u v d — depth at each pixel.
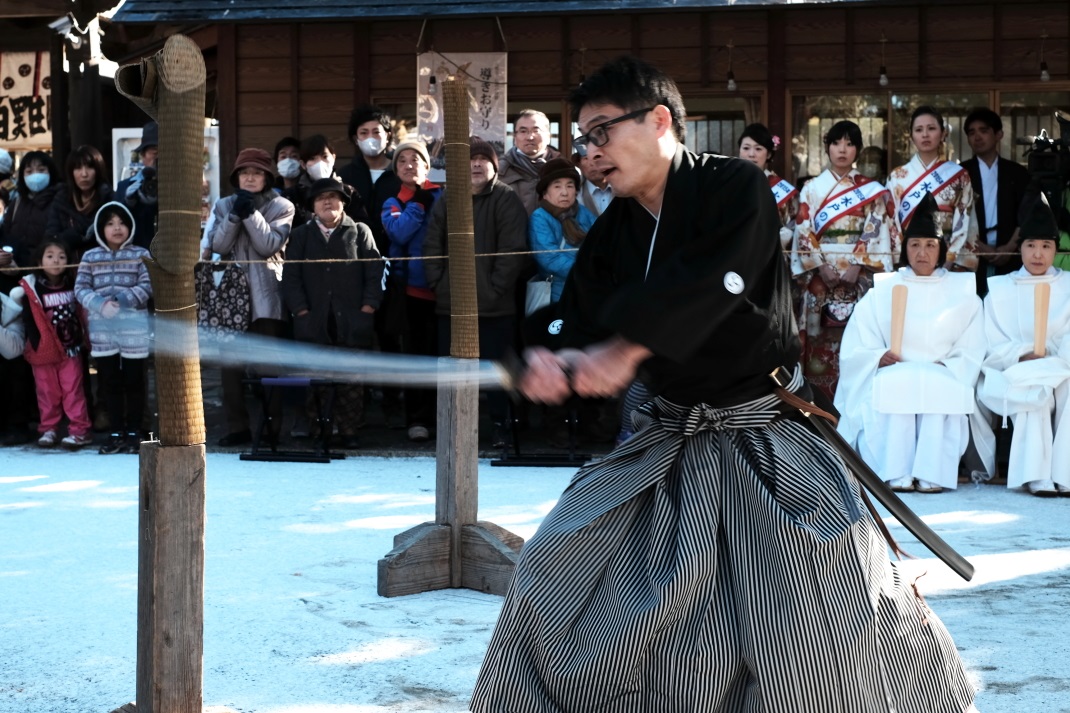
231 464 7.47
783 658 2.34
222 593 4.48
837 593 2.35
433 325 8.05
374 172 8.42
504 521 5.64
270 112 9.89
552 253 7.44
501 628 2.53
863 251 7.65
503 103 9.50
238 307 7.55
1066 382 6.63
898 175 7.93
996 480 7.09
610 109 2.45
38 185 8.68
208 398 9.57
